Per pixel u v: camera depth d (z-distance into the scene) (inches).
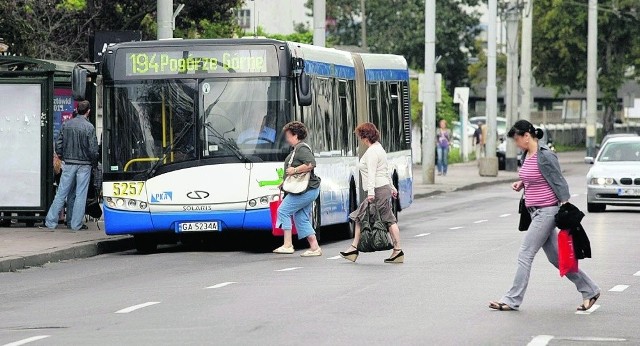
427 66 3754.9
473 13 7746.1
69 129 1969.7
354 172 2101.4
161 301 1241.4
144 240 1851.6
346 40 7470.5
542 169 1164.5
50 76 1995.6
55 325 1093.1
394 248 1611.7
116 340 992.2
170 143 1772.9
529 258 1163.9
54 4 3216.0
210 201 1763.0
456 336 1003.3
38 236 1891.0
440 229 2240.4
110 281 1454.2
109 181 1779.0
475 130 5871.1
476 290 1306.6
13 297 1318.9
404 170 2380.7
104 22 3336.6
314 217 1860.2
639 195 2628.0
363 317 1108.5
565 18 6668.3
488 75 4345.5
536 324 1074.1
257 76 1771.7
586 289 1168.8
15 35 2694.4
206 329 1043.3
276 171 1764.3
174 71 1775.3
